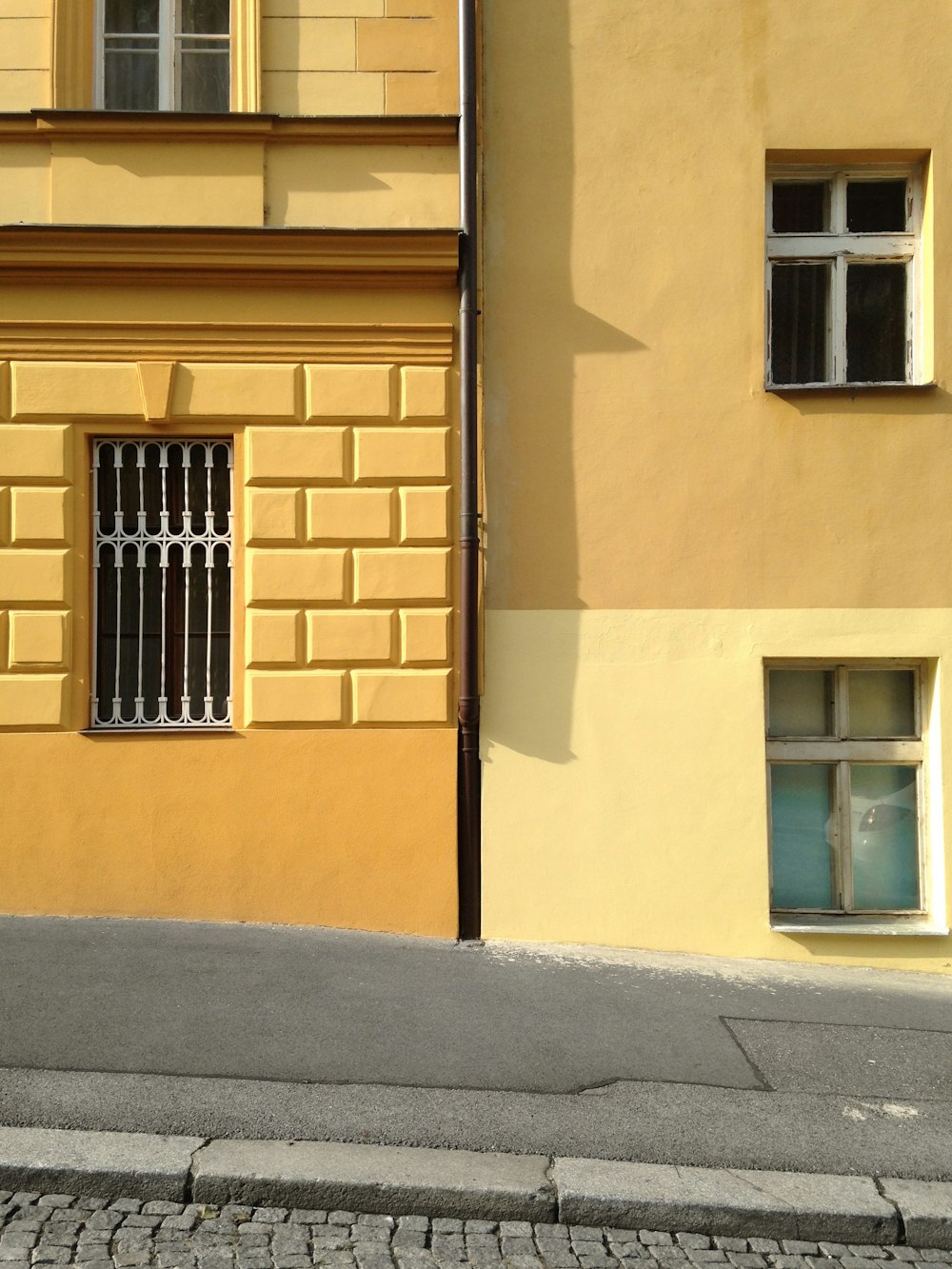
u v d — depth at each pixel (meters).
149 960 6.07
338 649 6.95
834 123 7.15
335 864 6.89
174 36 7.44
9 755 6.88
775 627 7.04
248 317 7.00
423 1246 3.78
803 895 7.23
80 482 6.98
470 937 6.90
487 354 7.11
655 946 6.92
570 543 7.07
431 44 7.18
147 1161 4.02
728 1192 4.04
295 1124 4.34
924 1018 5.93
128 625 7.12
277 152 7.13
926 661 7.17
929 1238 3.95
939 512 7.06
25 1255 3.60
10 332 6.93
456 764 6.93
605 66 7.18
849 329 7.45
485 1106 4.58
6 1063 4.74
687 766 6.99
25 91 7.16
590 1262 3.74
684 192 7.15
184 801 6.90
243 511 7.00
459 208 7.09
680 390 7.11
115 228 6.81
